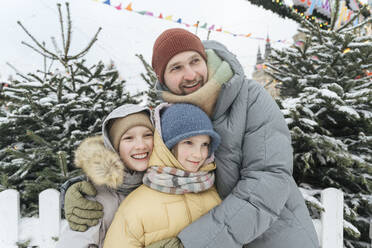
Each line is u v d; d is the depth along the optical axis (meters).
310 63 1.84
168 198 0.88
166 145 0.91
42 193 1.24
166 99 1.05
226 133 0.96
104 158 0.91
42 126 1.74
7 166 1.66
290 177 0.90
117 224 0.86
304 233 0.93
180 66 1.00
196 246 0.77
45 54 2.11
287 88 2.09
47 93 2.02
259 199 0.83
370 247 1.46
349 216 1.35
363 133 1.50
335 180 1.62
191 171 0.91
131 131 0.98
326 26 2.98
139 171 1.02
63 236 0.88
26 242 1.24
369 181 1.39
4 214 1.25
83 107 1.91
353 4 3.09
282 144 0.91
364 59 1.55
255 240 0.98
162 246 0.78
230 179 0.98
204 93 0.94
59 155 1.40
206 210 0.91
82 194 0.94
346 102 1.53
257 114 0.95
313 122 1.39
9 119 1.69
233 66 0.98
